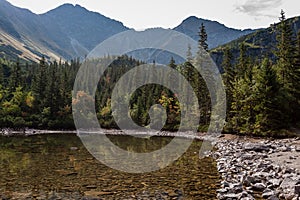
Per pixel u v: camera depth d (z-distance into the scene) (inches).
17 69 3287.4
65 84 3078.2
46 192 583.2
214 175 738.8
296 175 652.1
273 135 1674.5
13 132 2504.9
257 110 1763.0
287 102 1804.9
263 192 557.3
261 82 1754.4
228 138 1781.5
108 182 663.8
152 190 599.8
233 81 2301.9
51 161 933.2
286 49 2091.5
